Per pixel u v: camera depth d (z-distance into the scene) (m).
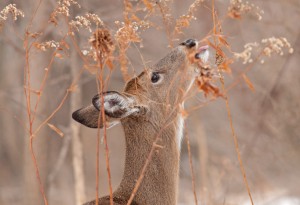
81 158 13.40
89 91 21.27
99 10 13.32
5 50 20.97
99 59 7.61
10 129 23.91
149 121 9.08
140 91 9.16
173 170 9.13
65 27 12.54
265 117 17.94
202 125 18.50
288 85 17.78
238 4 7.75
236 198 15.36
